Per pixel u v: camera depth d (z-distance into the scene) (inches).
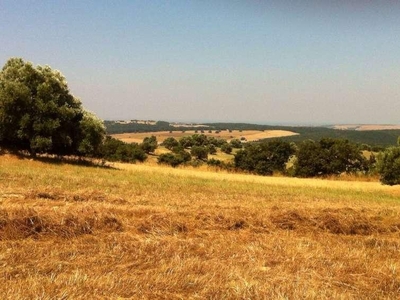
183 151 3447.3
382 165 1273.4
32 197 527.2
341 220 485.7
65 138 1349.7
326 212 524.7
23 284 241.8
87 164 1384.1
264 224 459.8
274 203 659.4
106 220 403.9
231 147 4284.0
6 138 1341.0
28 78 1326.3
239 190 866.8
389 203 777.6
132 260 302.8
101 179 840.3
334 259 345.1
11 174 775.1
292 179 1626.5
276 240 395.2
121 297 235.8
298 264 321.7
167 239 367.9
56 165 1202.0
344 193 984.9
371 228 480.7
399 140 1295.5
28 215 378.9
